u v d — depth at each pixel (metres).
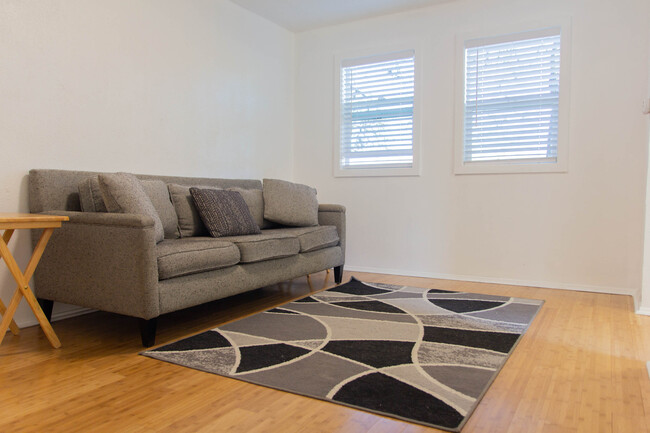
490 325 2.74
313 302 3.31
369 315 2.95
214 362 2.11
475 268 4.22
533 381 1.92
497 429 1.52
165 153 3.60
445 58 4.29
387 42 4.56
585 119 3.76
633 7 3.60
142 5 3.39
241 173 4.38
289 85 5.04
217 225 3.14
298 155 5.09
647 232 3.03
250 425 1.55
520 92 4.01
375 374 1.97
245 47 4.39
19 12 2.66
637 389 1.84
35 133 2.75
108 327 2.72
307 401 1.73
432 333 2.57
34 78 2.73
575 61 3.78
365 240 4.73
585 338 2.52
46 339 2.48
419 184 4.44
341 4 4.29
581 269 3.82
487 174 4.14
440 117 4.32
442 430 1.52
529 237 4.00
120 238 2.29
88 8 3.02
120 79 3.24
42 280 2.62
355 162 4.81
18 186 2.67
